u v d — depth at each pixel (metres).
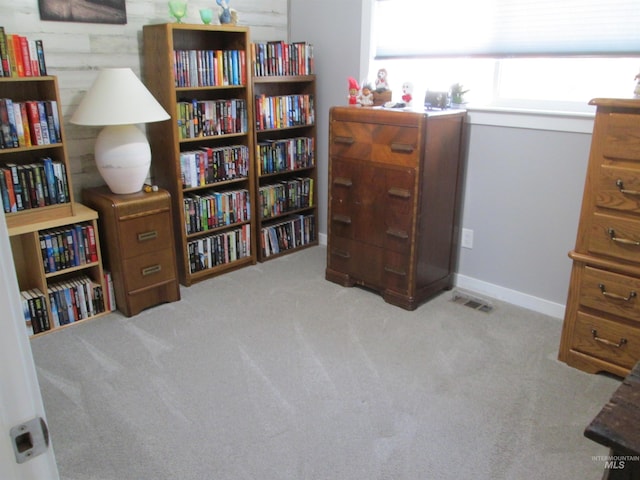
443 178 2.88
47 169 2.56
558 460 1.82
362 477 1.75
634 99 1.97
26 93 2.65
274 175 3.85
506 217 2.95
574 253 2.26
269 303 3.02
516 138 2.80
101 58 2.92
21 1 2.58
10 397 0.55
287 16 3.84
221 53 3.13
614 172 2.06
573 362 2.37
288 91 3.85
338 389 2.21
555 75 2.72
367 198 2.97
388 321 2.81
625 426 0.86
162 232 2.88
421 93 3.32
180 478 1.75
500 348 2.54
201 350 2.51
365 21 3.34
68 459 1.82
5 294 0.53
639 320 2.13
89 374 2.32
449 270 3.17
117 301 2.89
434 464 1.80
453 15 2.94
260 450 1.87
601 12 2.43
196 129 3.12
